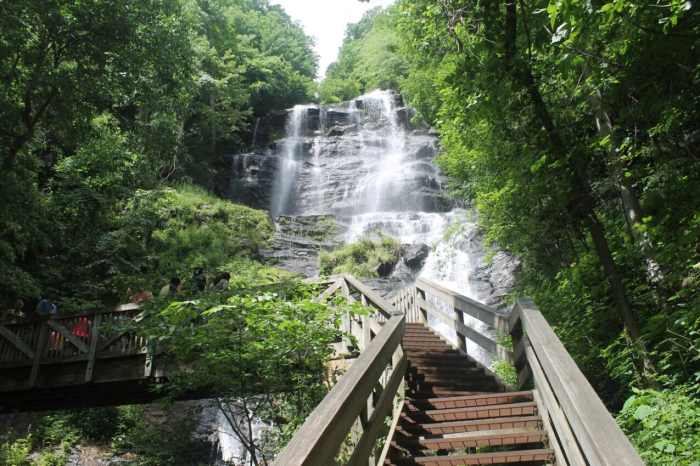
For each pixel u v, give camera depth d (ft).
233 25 141.18
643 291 23.58
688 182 20.52
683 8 15.52
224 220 82.12
